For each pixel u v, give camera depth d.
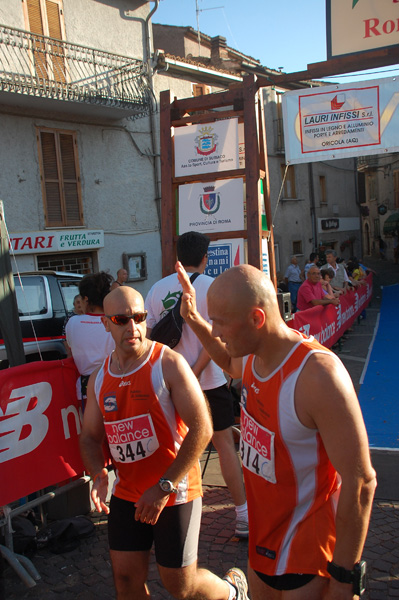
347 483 1.63
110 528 2.45
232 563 3.31
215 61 24.77
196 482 2.45
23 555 3.44
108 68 15.97
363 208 33.22
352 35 5.49
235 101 5.57
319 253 22.47
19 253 13.87
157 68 17.59
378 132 5.82
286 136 6.09
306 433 1.75
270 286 1.81
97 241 15.77
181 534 2.32
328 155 5.99
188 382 2.35
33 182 14.32
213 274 5.76
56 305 8.48
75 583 3.21
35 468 3.35
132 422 2.37
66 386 3.63
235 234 5.64
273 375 1.79
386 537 3.57
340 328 11.03
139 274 17.16
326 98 5.94
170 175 5.90
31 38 13.81
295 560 1.81
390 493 4.21
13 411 3.25
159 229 17.89
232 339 1.79
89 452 2.53
